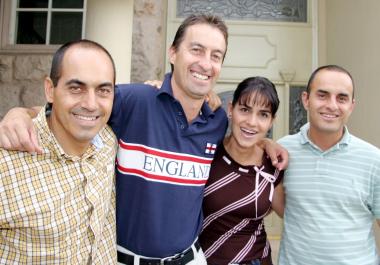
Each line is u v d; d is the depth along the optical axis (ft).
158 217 4.30
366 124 8.72
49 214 3.30
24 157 3.34
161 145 4.39
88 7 9.37
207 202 4.88
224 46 4.54
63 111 3.48
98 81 3.48
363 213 4.64
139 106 4.43
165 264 4.37
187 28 4.46
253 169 4.94
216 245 4.88
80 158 3.64
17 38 9.75
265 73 11.09
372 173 4.58
